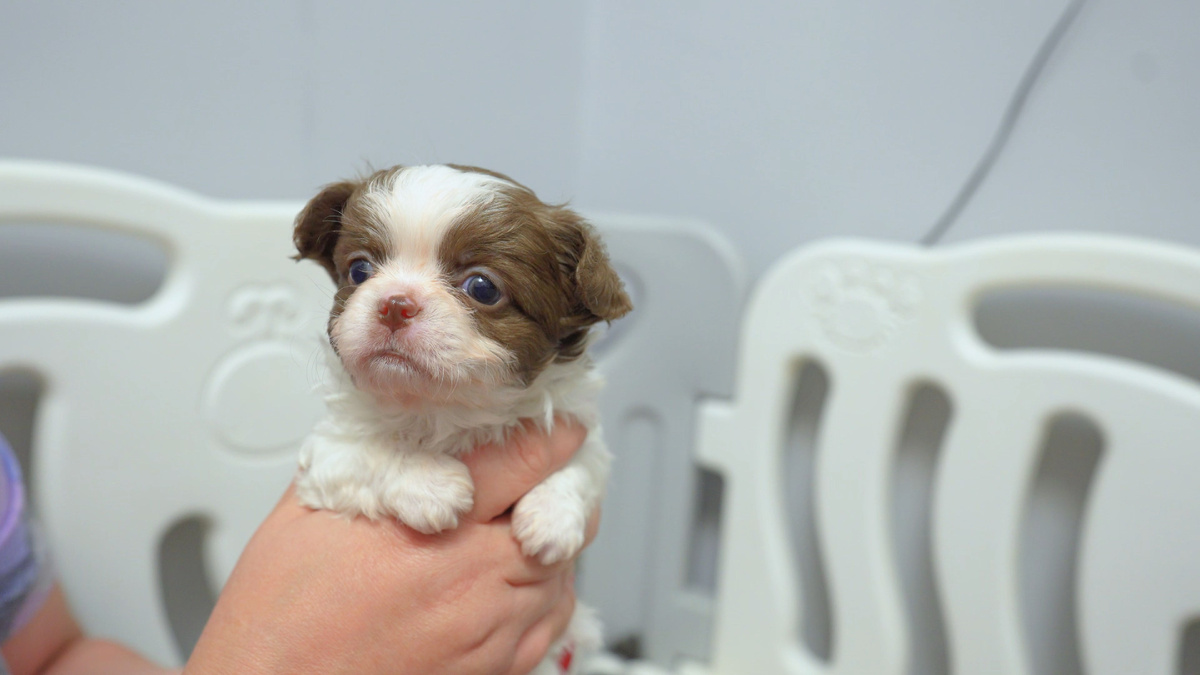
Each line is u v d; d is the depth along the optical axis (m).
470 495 0.27
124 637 0.35
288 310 0.37
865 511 0.39
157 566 0.40
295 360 0.38
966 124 0.39
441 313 0.25
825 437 0.40
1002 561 0.36
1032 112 0.38
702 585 0.49
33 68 0.34
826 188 0.43
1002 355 0.36
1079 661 0.39
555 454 0.28
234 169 0.38
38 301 0.34
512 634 0.28
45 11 0.34
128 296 0.37
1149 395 0.34
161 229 0.34
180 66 0.37
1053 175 0.38
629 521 0.46
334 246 0.28
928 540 0.42
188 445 0.36
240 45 0.38
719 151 0.47
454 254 0.25
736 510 0.43
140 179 0.36
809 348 0.40
